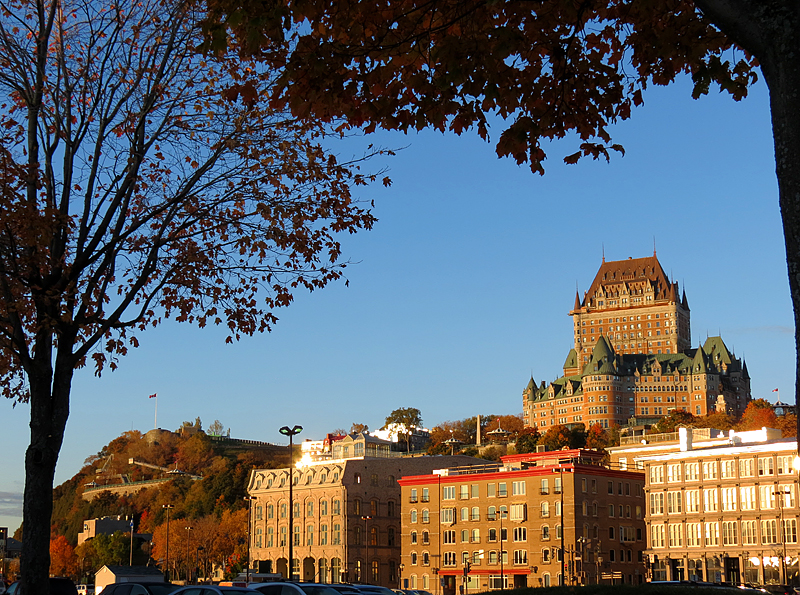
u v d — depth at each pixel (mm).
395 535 141125
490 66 16078
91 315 24203
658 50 17547
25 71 23375
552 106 18234
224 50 15922
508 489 117875
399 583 129125
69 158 23875
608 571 111562
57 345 23641
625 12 17578
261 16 15719
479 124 17484
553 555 111125
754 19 11672
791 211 11344
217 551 174125
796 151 11297
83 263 23516
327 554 136250
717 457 103875
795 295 11289
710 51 18766
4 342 23062
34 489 22484
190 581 161625
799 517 95250
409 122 17516
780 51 11461
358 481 138500
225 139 24656
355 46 16984
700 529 103875
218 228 25203
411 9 17141
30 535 22219
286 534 146250
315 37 16922
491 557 117625
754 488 99750
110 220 24297
